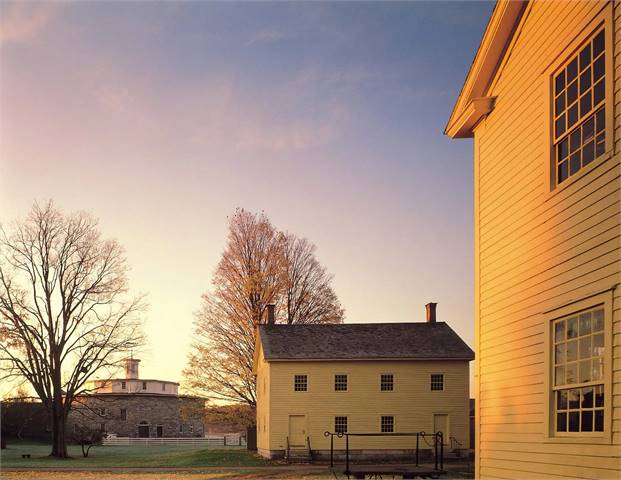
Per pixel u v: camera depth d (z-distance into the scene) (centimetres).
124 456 4612
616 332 961
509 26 1332
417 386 4044
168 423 8081
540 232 1215
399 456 3972
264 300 4494
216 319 4450
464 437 4009
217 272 4522
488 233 1440
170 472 3198
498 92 1420
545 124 1204
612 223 989
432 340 4228
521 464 1243
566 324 1112
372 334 4291
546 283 1184
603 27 1045
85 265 4350
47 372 4278
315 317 4778
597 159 1031
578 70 1120
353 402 4009
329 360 4000
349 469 2002
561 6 1167
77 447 6303
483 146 1490
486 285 1438
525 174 1284
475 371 1468
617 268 969
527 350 1243
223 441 7219
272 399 3975
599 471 982
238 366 4378
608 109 1007
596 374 1017
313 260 4875
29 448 5734
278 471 3225
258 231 4603
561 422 1122
